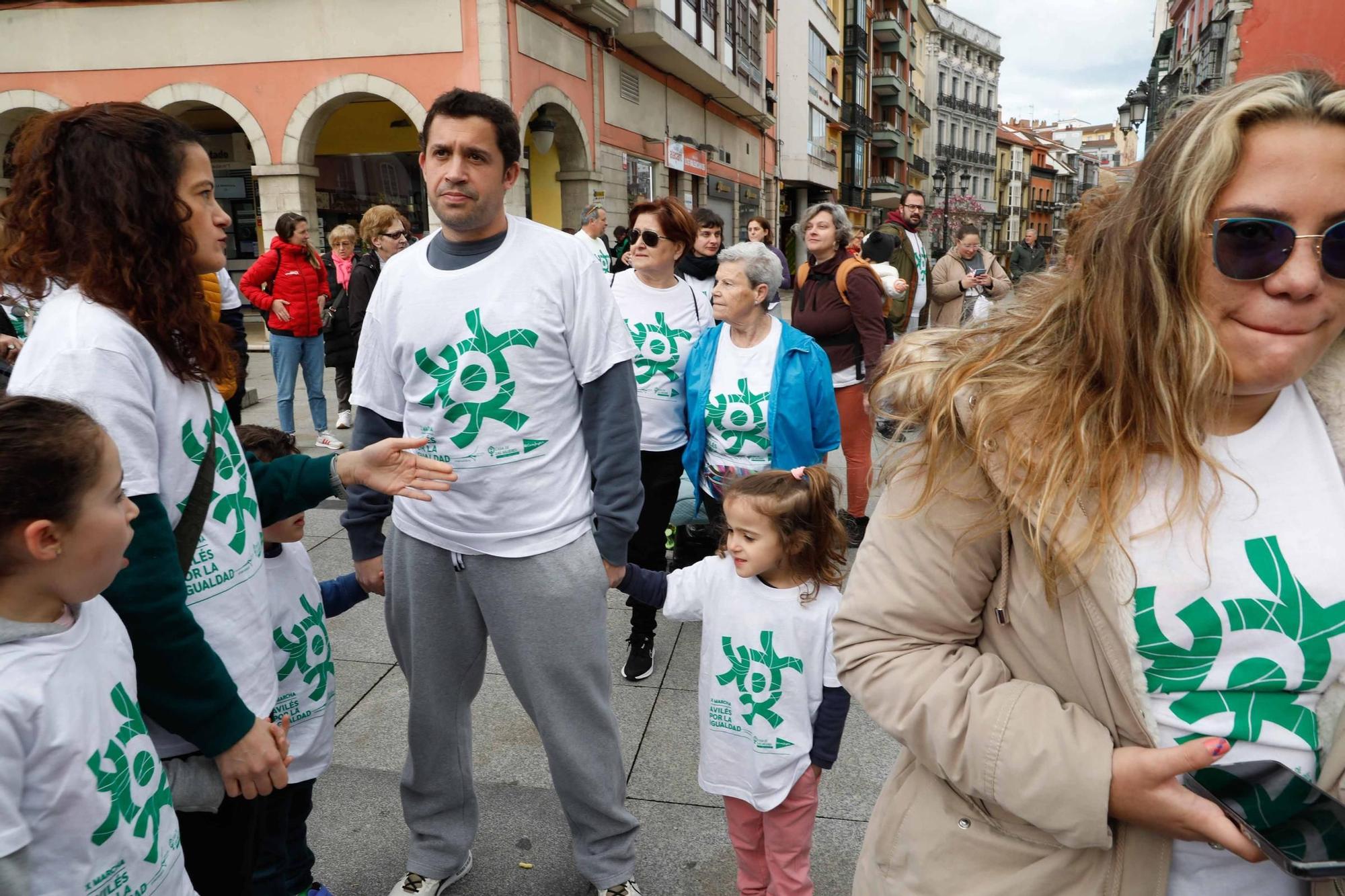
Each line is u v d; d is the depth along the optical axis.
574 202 15.01
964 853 1.10
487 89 12.07
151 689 1.41
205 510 1.54
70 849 1.20
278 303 6.77
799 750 2.07
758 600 2.09
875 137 47.81
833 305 4.77
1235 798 0.89
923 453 1.10
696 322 3.62
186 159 1.50
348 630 3.84
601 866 2.20
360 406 2.16
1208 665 0.97
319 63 12.29
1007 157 78.31
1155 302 0.93
